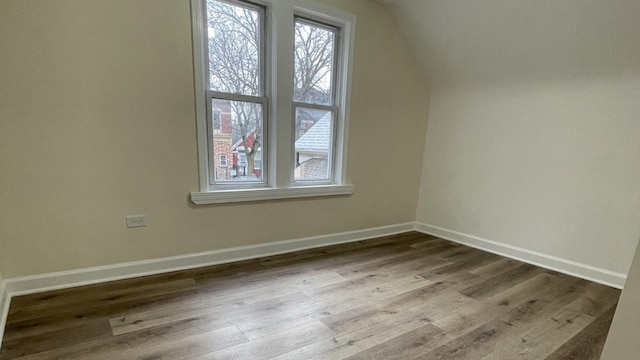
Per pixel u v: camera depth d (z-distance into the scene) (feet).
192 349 5.28
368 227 11.95
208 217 8.57
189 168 8.11
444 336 5.94
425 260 9.89
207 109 8.31
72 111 6.63
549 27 8.29
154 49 7.25
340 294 7.44
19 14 5.96
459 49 10.43
